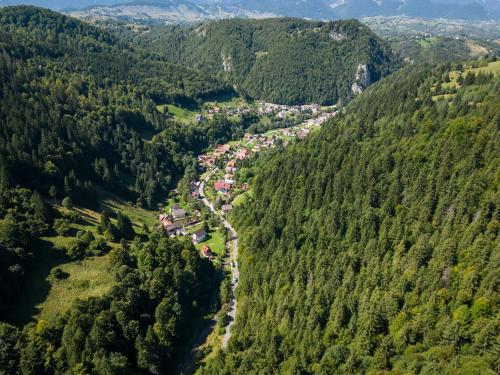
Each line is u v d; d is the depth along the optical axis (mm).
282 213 167250
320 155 180500
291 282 131375
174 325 123438
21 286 116625
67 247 134375
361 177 151875
